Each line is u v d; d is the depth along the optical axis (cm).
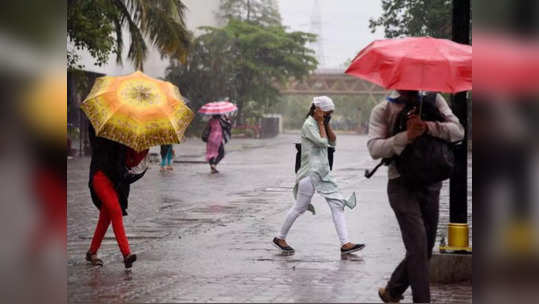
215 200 1698
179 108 884
